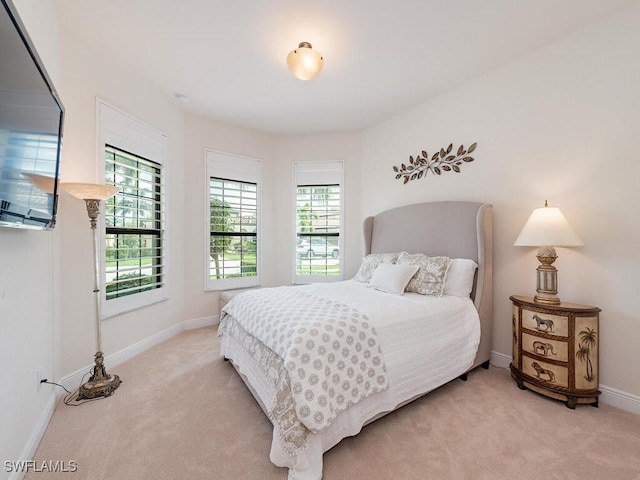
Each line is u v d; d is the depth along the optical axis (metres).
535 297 2.08
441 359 1.96
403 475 1.31
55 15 1.85
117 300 2.45
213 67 2.49
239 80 2.70
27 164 1.14
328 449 1.37
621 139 1.87
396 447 1.48
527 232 2.02
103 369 2.05
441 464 1.37
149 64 2.45
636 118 1.82
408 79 2.68
